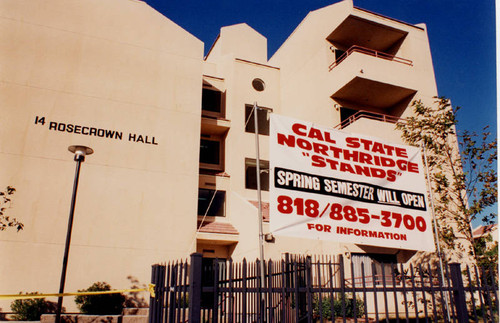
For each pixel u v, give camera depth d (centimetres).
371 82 1636
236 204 1642
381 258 1382
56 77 1465
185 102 1678
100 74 1546
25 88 1404
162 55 1698
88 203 1368
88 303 1176
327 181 775
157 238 1430
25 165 1324
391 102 1833
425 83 1772
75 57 1522
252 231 1411
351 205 784
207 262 1580
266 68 2188
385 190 841
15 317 1144
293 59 2120
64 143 1402
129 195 1441
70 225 916
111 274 1322
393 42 1953
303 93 1962
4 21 1441
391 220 820
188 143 1620
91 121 1470
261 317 499
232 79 2027
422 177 906
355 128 1541
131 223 1409
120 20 1661
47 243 1273
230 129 1894
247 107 2019
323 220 741
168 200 1500
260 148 1941
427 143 1115
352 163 823
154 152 1542
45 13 1520
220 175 1773
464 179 1024
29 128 1367
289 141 762
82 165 1403
